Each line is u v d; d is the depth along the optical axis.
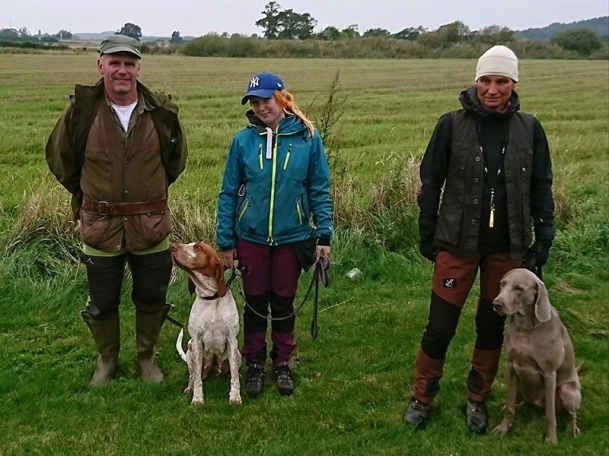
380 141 14.66
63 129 4.14
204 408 4.37
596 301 6.19
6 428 4.12
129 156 4.21
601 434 4.07
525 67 46.62
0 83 27.06
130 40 4.06
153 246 4.46
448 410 4.35
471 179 3.76
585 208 8.28
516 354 3.93
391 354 5.17
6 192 9.09
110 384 4.68
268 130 4.22
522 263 3.94
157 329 4.73
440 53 67.69
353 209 7.44
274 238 4.34
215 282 4.33
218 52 63.75
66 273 6.21
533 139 3.80
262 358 4.70
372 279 6.79
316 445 3.95
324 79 33.53
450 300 3.96
